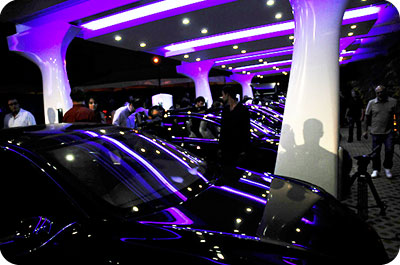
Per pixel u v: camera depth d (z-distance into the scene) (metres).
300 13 3.37
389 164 4.61
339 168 3.25
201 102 5.92
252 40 9.38
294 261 1.17
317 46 3.28
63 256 1.30
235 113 3.37
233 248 1.22
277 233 1.35
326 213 1.59
